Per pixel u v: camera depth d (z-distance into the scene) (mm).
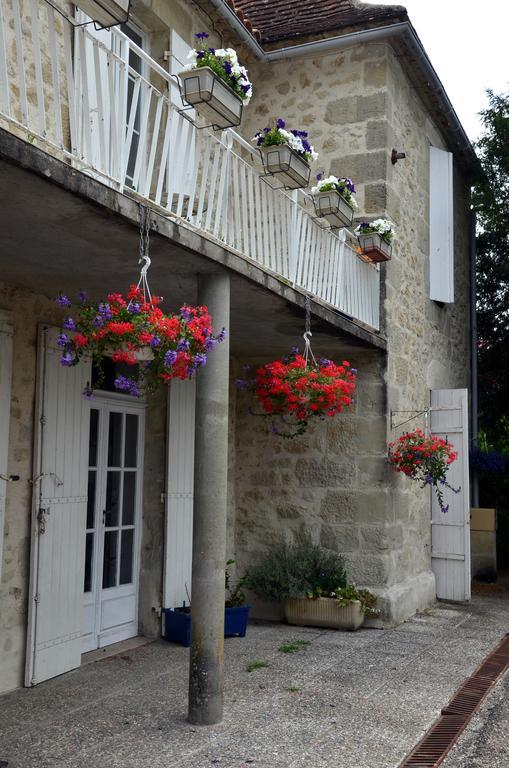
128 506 6613
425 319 9234
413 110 8938
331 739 4215
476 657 6121
